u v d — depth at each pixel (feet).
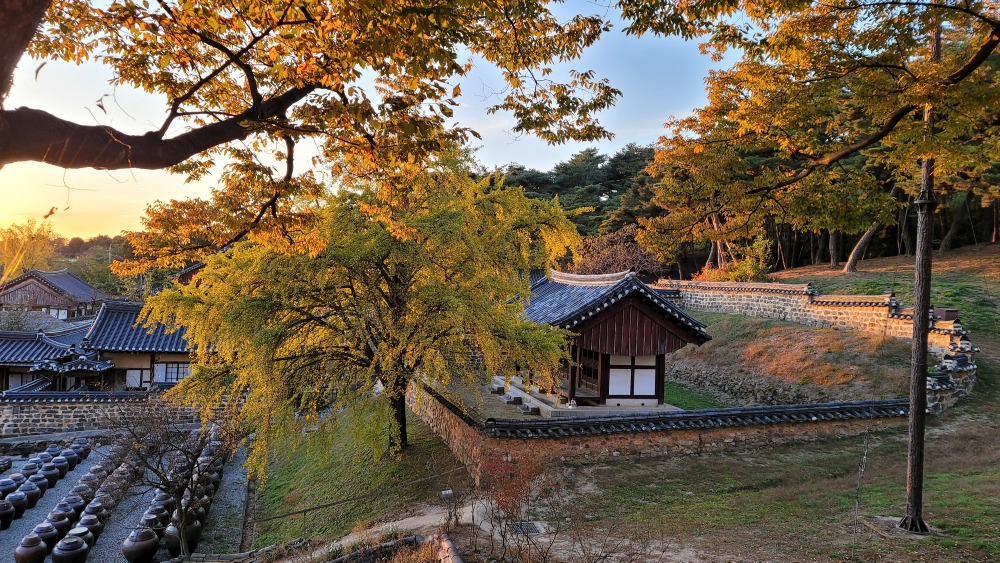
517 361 38.83
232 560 34.47
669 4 19.34
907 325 58.75
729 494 33.19
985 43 18.16
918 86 18.86
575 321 45.50
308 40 16.39
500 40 20.97
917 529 23.81
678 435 40.34
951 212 107.04
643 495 33.27
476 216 38.88
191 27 16.16
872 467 35.99
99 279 175.11
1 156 9.66
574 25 20.81
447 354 38.73
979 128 23.08
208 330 35.53
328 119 17.53
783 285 75.56
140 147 12.05
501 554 24.88
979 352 57.77
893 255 114.62
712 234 26.35
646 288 46.42
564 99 21.57
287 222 21.16
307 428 44.06
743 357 68.03
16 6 8.20
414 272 38.09
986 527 23.26
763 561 22.04
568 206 134.82
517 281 40.19
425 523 31.86
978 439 40.57
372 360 36.99
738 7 20.27
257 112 15.37
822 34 20.81
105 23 15.93
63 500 44.86
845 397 52.85
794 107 21.81
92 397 68.08
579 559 23.70
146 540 36.81
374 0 13.92
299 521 41.24
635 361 49.70
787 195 24.20
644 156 144.56
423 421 54.65
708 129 25.32
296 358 38.17
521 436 36.60
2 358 74.90
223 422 53.16
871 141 21.91
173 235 20.77
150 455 40.70
